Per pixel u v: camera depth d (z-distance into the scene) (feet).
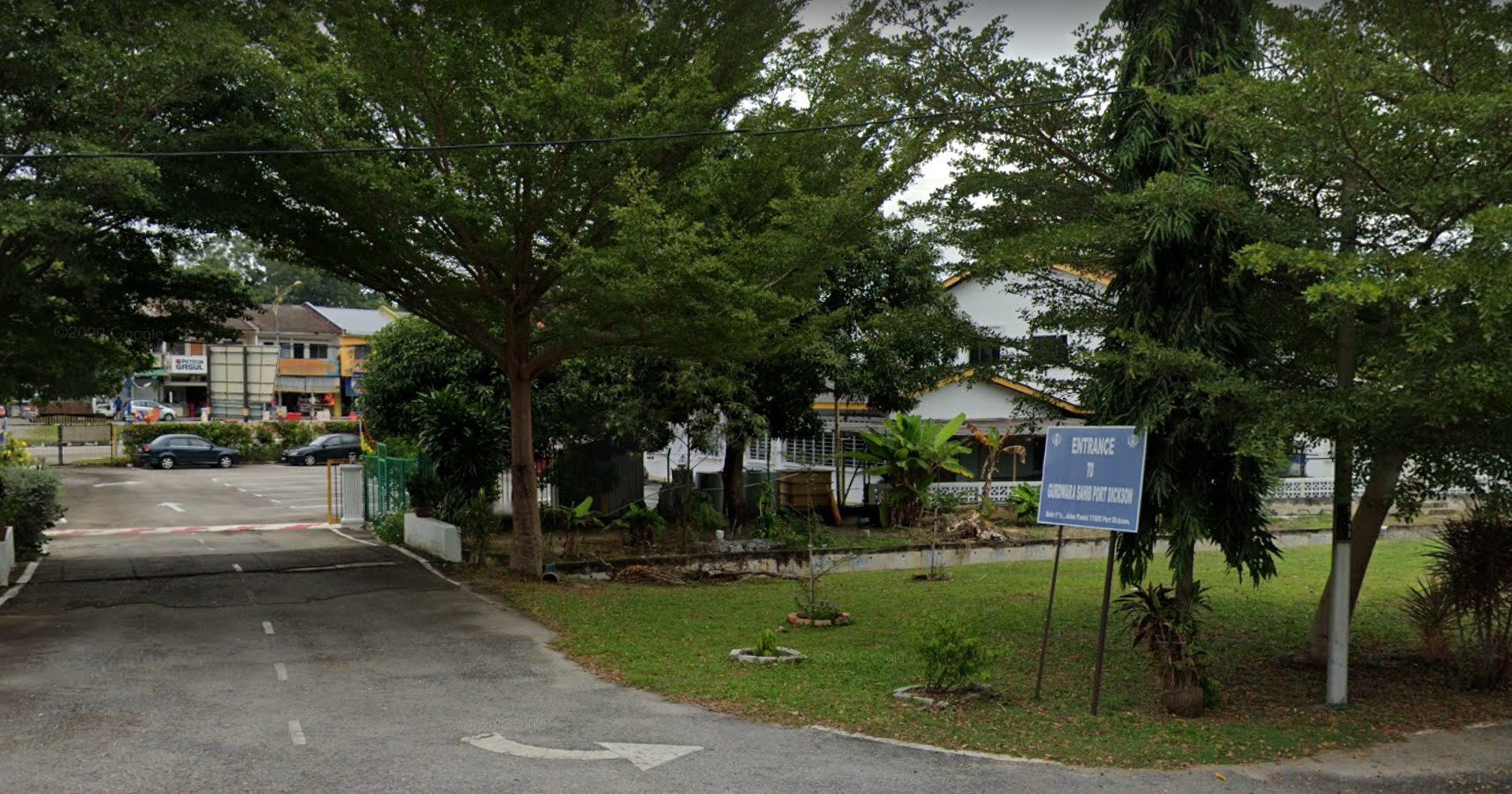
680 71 43.98
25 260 47.67
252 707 29.09
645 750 25.61
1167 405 28.45
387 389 78.33
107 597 46.21
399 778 23.29
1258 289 32.73
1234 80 27.32
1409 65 27.63
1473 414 26.13
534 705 29.89
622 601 47.85
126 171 35.17
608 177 42.57
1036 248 30.81
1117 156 32.30
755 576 59.77
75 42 36.73
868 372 73.67
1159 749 26.05
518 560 53.52
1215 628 43.29
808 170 45.93
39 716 27.86
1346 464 30.01
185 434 141.28
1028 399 40.34
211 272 51.16
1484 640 33.78
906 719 28.43
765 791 22.79
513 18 43.45
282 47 40.32
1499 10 29.63
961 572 61.87
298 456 146.20
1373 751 26.48
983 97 36.81
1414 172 27.17
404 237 44.45
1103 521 28.99
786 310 44.24
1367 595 51.90
